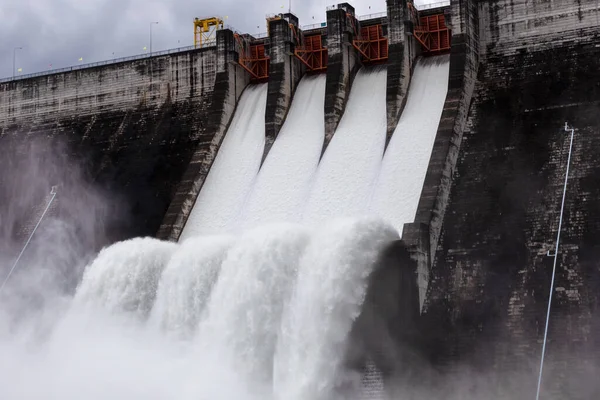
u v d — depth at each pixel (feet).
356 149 236.22
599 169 198.70
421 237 195.21
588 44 224.74
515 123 219.20
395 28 242.99
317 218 224.12
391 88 237.86
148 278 218.59
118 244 226.38
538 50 230.48
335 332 188.24
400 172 223.30
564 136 209.77
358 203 222.89
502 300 186.09
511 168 210.18
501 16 236.63
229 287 198.70
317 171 235.81
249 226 231.09
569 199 196.54
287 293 193.77
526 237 194.39
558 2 230.89
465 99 226.79
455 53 229.45
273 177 240.73
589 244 186.50
